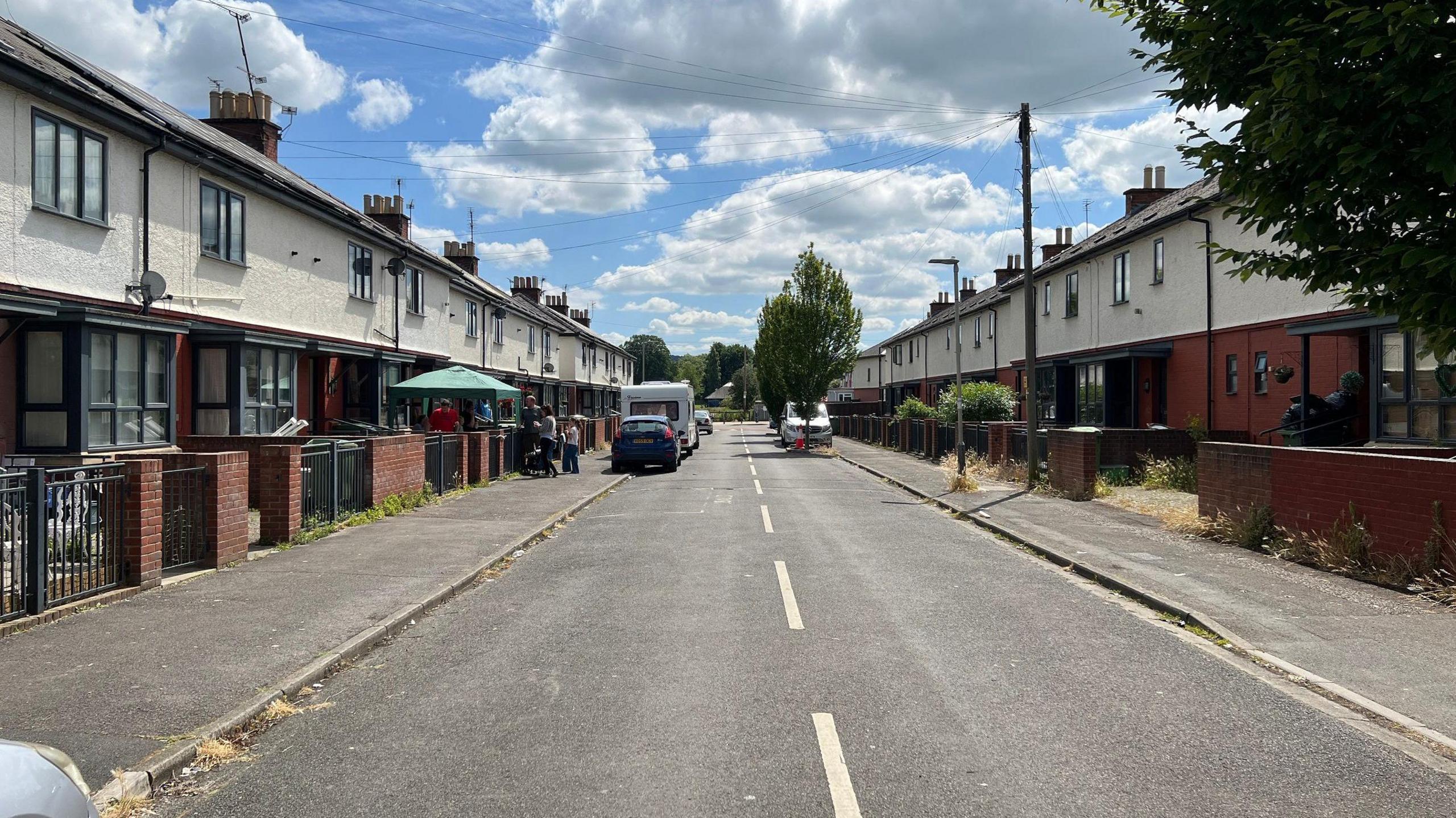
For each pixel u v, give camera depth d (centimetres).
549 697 585
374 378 2386
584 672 641
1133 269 2638
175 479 969
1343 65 446
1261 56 495
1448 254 412
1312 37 459
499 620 805
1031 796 432
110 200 1398
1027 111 1989
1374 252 454
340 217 2122
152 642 689
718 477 2488
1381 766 471
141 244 1470
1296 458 1088
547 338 4584
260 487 1166
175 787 452
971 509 1599
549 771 464
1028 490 1928
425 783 451
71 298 1310
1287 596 861
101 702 553
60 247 1294
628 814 414
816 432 4150
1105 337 2834
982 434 2630
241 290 1772
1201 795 434
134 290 1443
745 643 717
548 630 765
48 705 546
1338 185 445
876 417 4541
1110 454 2020
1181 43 537
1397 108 423
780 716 546
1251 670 645
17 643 683
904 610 837
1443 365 1423
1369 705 562
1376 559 943
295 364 1961
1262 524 1143
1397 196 435
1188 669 647
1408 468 899
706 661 665
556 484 2139
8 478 791
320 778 459
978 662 662
